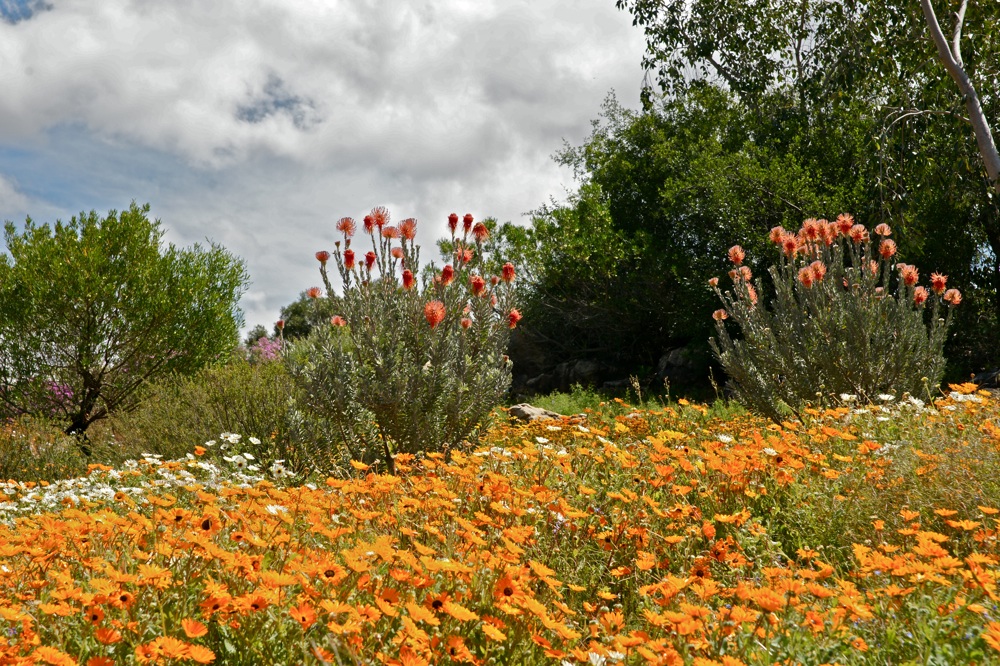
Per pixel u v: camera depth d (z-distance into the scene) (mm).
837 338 7828
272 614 2133
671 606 2605
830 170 15969
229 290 12977
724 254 16594
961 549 3422
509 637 2217
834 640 2283
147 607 2227
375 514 3172
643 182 19172
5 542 2965
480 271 6574
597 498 4164
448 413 6410
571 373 19938
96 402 12266
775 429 5582
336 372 6402
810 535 3709
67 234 11750
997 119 13336
